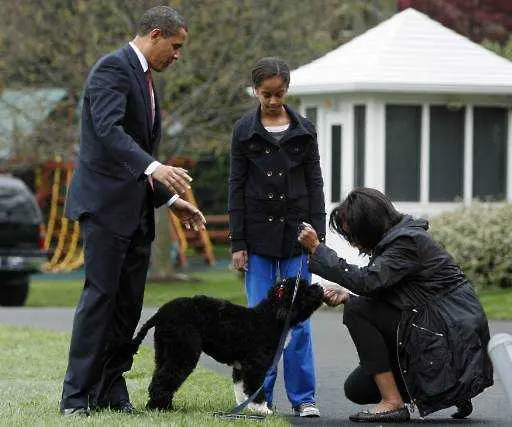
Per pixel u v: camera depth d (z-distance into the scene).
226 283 30.14
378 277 10.00
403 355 10.01
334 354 14.94
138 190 10.04
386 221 10.29
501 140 23.64
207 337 10.27
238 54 28.41
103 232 9.98
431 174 23.09
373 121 22.50
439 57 23.05
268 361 10.30
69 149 29.47
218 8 27.80
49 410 10.34
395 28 23.58
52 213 39.09
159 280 30.30
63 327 18.48
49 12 28.31
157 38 10.09
